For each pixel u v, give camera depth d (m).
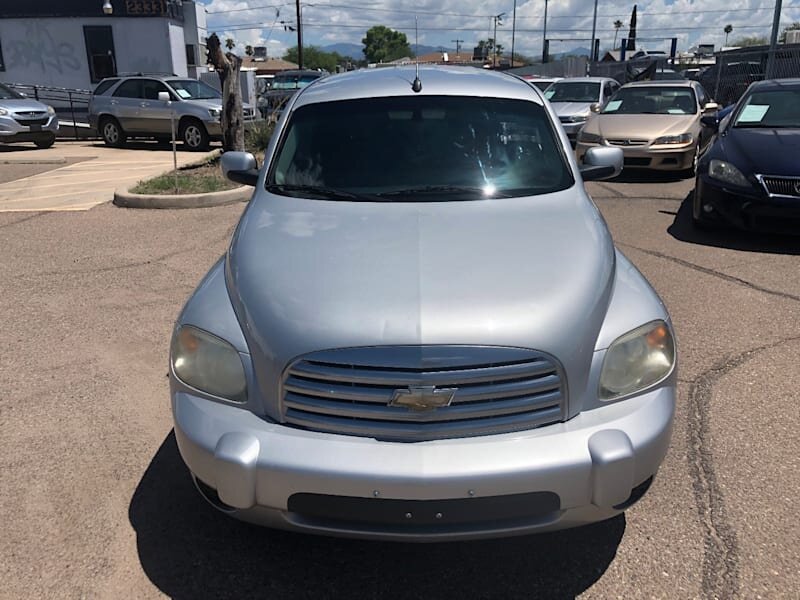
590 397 2.45
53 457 3.41
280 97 22.44
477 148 3.63
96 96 17.47
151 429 3.67
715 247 7.01
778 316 5.12
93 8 20.47
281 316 2.46
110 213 8.84
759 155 6.98
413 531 2.31
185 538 2.85
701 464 3.28
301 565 2.71
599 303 2.57
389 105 3.86
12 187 10.91
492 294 2.48
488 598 2.54
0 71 20.94
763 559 2.68
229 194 9.36
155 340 4.81
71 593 2.55
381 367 2.31
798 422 3.63
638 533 2.84
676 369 2.66
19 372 4.32
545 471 2.27
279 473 2.29
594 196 9.79
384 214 3.14
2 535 2.85
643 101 12.09
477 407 2.32
